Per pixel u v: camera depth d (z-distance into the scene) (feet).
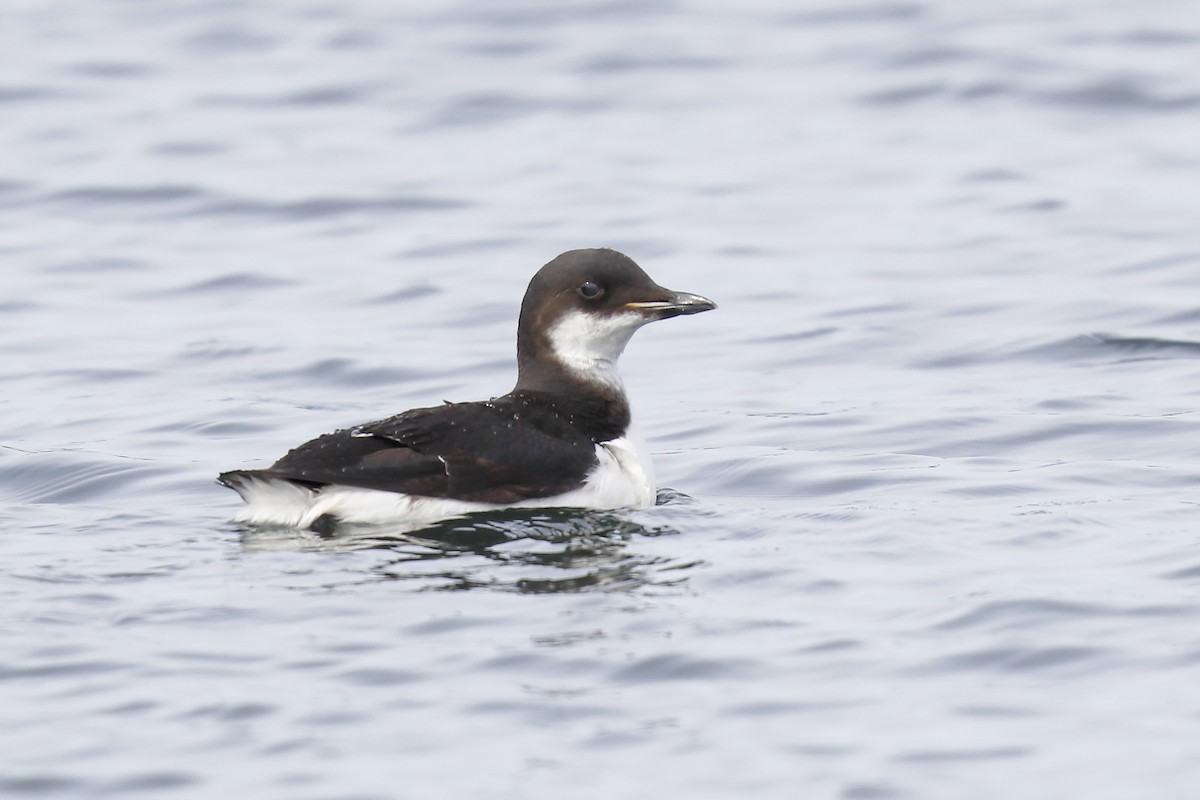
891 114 88.84
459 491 36.52
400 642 29.32
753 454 44.47
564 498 37.45
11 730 26.12
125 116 89.61
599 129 87.45
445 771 24.94
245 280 65.31
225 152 83.76
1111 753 25.20
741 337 57.77
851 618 30.37
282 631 29.81
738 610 30.83
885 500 39.65
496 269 66.18
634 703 27.04
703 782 24.61
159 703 26.96
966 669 28.12
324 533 35.70
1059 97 89.92
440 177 79.87
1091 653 28.58
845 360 54.80
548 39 102.94
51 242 70.64
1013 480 41.14
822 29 103.81
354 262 67.62
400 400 51.29
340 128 88.07
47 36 104.42
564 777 24.75
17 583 32.30
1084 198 73.82
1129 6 105.70
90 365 54.90
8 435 47.39
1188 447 43.96
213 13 109.40
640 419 49.11
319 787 24.50
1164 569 32.71
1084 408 48.01
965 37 99.96
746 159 81.87
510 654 28.78
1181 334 55.72
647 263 66.85
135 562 33.81
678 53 100.01
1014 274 63.87
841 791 24.29
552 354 40.16
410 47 101.76
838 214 73.05
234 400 50.80
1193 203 72.43
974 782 24.50
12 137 85.87
